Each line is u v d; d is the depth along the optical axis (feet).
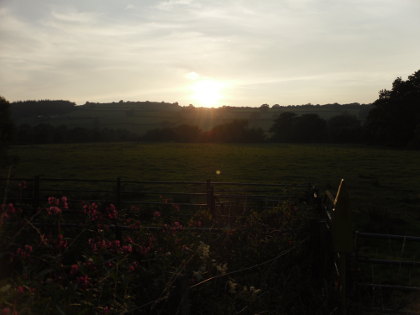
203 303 13.97
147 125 459.73
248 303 14.61
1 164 75.10
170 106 621.72
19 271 12.58
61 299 10.44
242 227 20.77
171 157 166.50
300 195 40.47
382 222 47.47
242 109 589.73
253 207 33.76
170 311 12.22
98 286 11.31
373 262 19.12
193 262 14.58
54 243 13.32
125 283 11.46
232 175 105.19
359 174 106.22
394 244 37.04
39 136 309.01
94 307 10.62
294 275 18.61
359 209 56.13
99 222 17.74
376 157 164.04
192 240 16.93
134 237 17.76
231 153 190.60
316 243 21.26
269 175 104.94
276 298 16.46
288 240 20.44
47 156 171.94
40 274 10.95
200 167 127.03
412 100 238.27
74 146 257.34
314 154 182.19
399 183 89.25
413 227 46.55
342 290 16.07
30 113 541.34
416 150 209.15
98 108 596.29
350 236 15.88
